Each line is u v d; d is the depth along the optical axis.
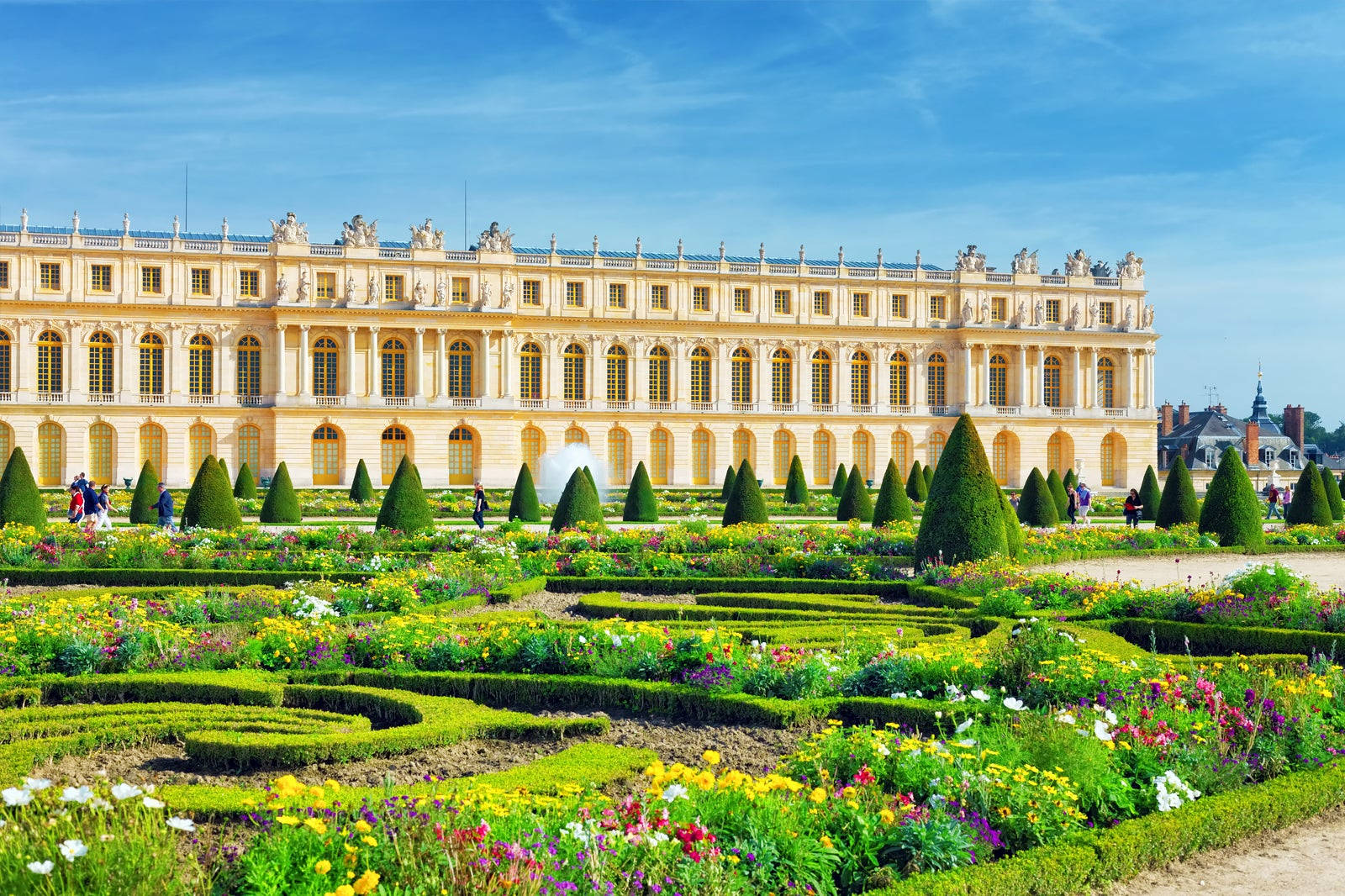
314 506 82.12
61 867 10.49
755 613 32.94
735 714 21.38
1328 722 18.73
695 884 11.59
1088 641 28.38
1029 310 129.75
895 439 127.81
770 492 113.25
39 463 108.81
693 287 123.38
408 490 59.22
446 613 33.09
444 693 23.30
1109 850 13.70
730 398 123.75
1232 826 14.98
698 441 123.69
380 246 118.69
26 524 58.31
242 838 14.08
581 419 120.19
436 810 12.38
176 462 111.19
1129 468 131.88
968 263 129.25
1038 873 13.03
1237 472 53.28
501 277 117.62
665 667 23.23
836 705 21.12
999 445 129.50
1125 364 132.38
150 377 111.00
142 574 39.97
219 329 112.06
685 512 87.75
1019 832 14.02
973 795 14.34
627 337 121.44
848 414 125.56
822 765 15.87
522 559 42.38
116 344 110.00
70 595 35.84
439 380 115.62
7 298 107.06
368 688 23.17
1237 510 52.72
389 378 115.94
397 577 35.19
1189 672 22.28
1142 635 29.78
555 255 119.38
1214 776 16.14
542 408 118.94
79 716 20.55
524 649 24.23
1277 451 154.25
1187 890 13.67
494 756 19.34
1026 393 129.25
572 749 18.17
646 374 121.81
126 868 10.66
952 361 128.88
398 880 11.20
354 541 48.91
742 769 18.56
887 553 46.84
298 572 39.72
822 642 28.34
